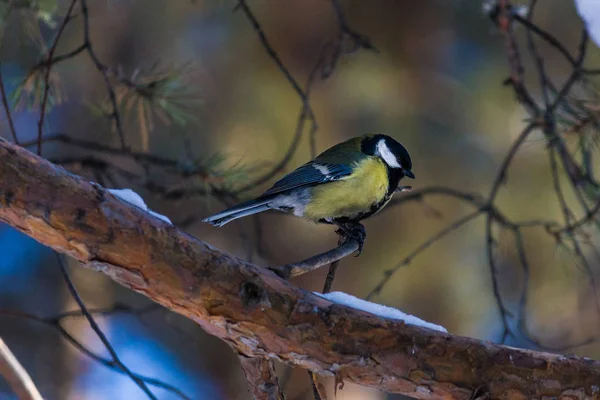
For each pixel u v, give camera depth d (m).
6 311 6.92
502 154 11.51
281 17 11.65
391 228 11.31
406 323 4.96
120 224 4.66
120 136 7.98
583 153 7.91
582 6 8.16
